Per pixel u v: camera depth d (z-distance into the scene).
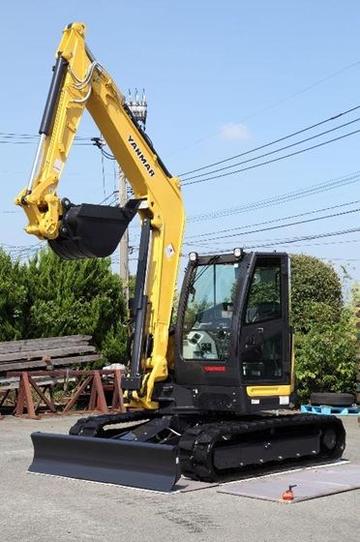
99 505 7.70
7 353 16.98
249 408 9.52
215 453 8.94
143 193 10.12
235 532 6.65
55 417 16.27
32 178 9.10
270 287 10.05
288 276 10.24
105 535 6.54
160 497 8.10
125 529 6.75
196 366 9.75
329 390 18.08
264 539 6.42
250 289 9.71
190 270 10.23
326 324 18.47
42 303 20.03
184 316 10.08
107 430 10.27
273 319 9.98
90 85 9.70
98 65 9.88
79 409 17.70
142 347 9.79
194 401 9.81
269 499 7.96
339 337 17.86
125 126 10.08
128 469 8.72
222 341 9.68
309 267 25.31
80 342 18.62
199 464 8.87
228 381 9.52
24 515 7.28
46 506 7.66
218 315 9.86
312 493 8.23
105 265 21.20
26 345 17.53
